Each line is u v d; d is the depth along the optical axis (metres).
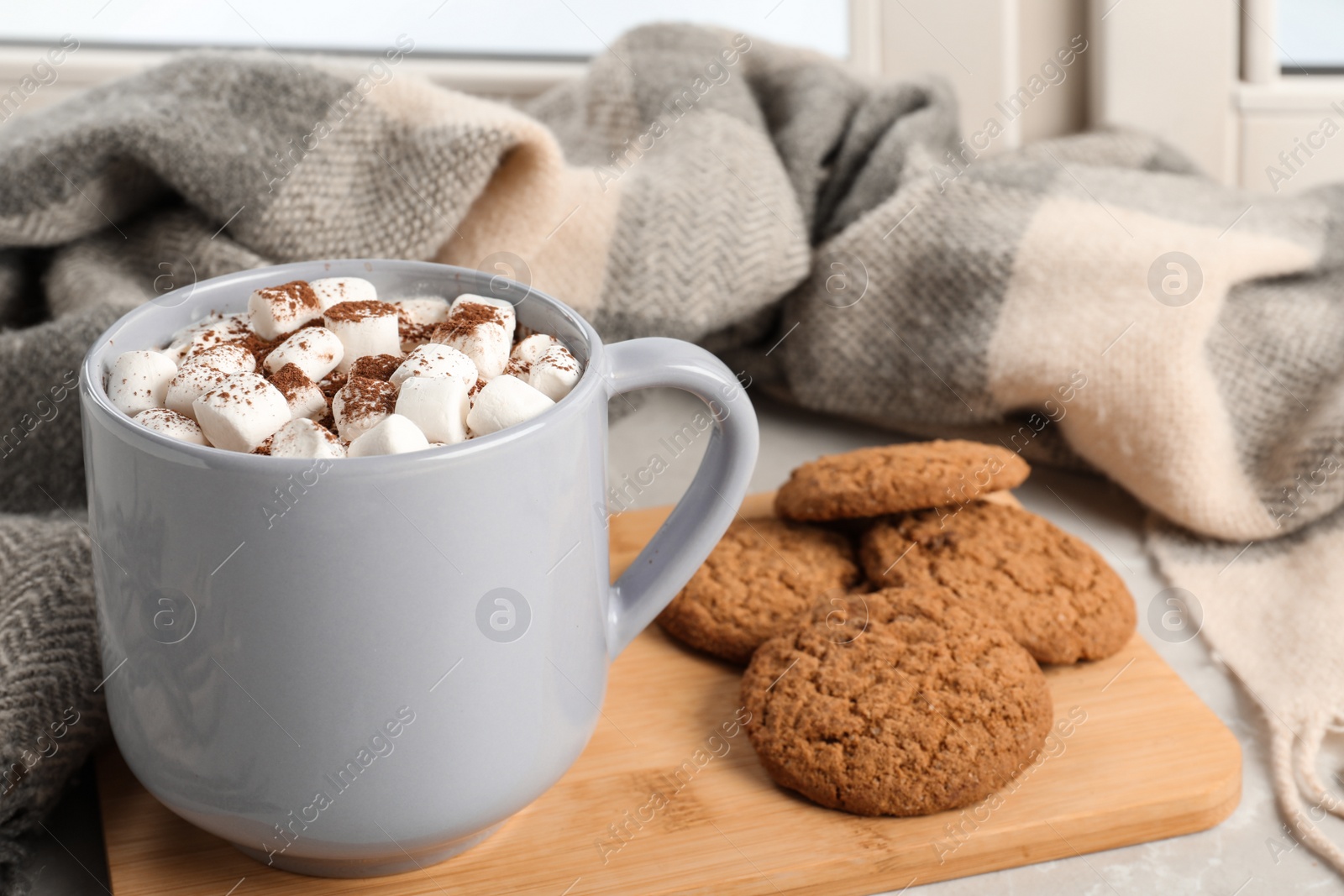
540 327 0.59
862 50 0.83
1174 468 0.68
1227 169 0.83
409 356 0.57
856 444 0.74
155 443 0.54
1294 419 0.70
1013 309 0.71
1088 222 0.71
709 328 0.72
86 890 0.59
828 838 0.59
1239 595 0.67
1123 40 0.82
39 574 0.61
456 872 0.58
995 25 0.82
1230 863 0.59
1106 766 0.60
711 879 0.58
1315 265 0.72
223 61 0.70
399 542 0.54
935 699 0.60
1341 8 0.82
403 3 0.81
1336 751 0.62
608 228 0.71
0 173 0.67
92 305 0.67
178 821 0.59
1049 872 0.59
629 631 0.59
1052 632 0.63
